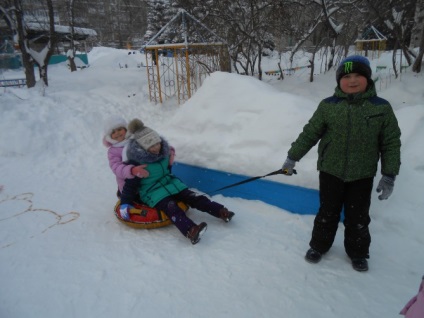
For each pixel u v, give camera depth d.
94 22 29.09
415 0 7.48
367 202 2.23
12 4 8.26
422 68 7.61
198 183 3.62
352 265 2.41
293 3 8.43
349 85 2.06
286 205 3.13
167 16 21.78
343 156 2.16
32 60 8.76
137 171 2.84
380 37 14.70
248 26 8.62
